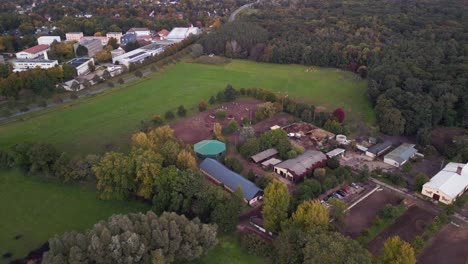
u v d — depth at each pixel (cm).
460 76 17500
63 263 7662
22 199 11625
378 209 11219
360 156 14262
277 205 9969
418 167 13538
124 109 18388
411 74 18600
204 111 18075
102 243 7850
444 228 10419
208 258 9338
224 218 9975
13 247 9762
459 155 13425
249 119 17212
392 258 8319
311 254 8231
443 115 16212
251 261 9256
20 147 12875
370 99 18625
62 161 12350
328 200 10738
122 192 11300
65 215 10931
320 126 16625
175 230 8625
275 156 14075
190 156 12319
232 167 13075
